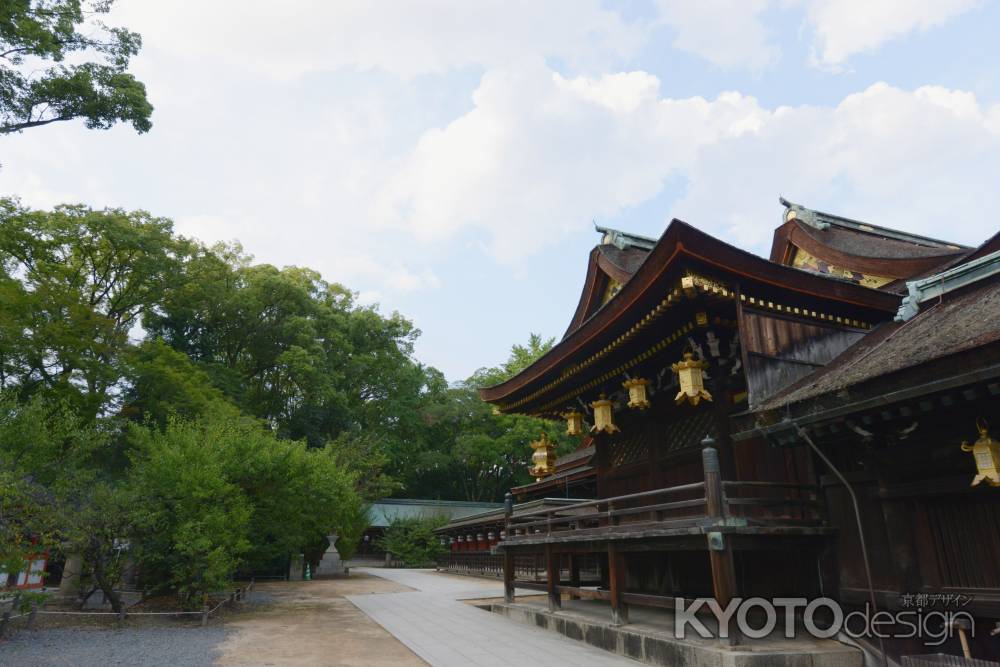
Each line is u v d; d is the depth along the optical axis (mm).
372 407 52125
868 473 8562
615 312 11125
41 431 12180
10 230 24906
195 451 15109
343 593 21594
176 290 36188
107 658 9336
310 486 17688
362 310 54344
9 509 11508
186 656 9633
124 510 13711
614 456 15188
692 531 8586
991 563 7199
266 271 45844
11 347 20812
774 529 8523
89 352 24156
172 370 26672
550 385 14961
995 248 10773
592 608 13023
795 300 10539
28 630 11891
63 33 17250
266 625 13516
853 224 17438
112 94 17734
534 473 16609
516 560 26453
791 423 8344
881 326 11250
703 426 12086
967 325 7625
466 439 52750
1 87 16484
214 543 14789
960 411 7379
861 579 8516
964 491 7359
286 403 45938
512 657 9789
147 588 16734
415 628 12953
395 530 43375
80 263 32094
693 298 9836
